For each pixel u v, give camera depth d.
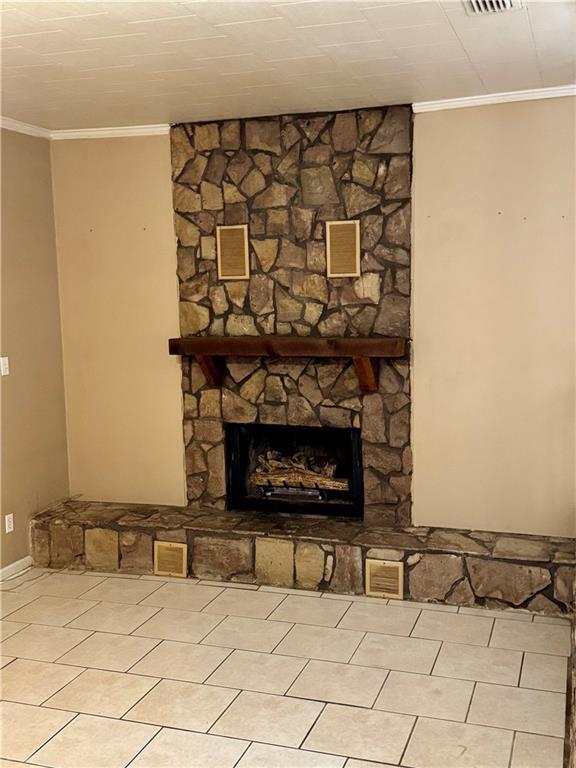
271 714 3.38
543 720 3.27
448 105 4.46
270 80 3.97
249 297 5.00
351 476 5.05
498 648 3.88
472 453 4.69
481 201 4.49
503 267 4.50
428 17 3.05
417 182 4.60
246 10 2.95
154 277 5.21
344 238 4.76
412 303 4.70
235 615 4.35
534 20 3.10
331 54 3.53
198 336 5.13
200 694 3.55
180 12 2.96
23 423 5.10
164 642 4.05
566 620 4.18
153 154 5.09
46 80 3.92
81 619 4.36
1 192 4.87
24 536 5.13
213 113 4.73
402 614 4.29
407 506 4.85
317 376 4.93
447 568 4.38
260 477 5.15
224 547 4.80
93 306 5.37
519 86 4.20
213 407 5.18
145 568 4.98
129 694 3.57
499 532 4.68
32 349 5.18
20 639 4.13
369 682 3.61
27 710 3.46
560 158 4.32
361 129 4.65
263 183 4.88
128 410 5.39
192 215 5.06
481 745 3.11
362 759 3.05
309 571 4.65
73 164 5.26
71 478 5.57
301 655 3.88
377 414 4.83
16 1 2.81
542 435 4.54
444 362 4.68
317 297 4.86
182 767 3.04
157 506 5.37
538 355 4.50
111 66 3.68
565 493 4.54
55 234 5.37
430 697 3.47
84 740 3.23
